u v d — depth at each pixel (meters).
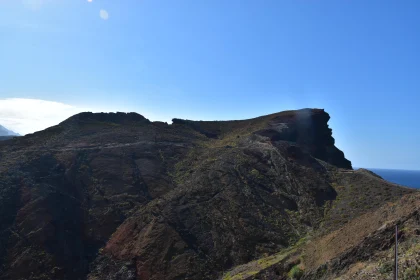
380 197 39.38
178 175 50.50
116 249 34.56
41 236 33.91
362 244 18.45
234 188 40.94
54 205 38.62
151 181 47.88
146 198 44.06
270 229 34.91
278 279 22.31
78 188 43.84
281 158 48.94
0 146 53.06
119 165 50.38
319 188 43.16
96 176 46.72
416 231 16.33
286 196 41.41
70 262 32.97
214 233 33.88
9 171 42.59
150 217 36.31
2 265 31.05
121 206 41.53
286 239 33.69
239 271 27.42
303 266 22.12
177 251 31.48
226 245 32.44
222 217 35.81
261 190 41.91
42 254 32.31
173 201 38.69
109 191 44.22
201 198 39.25
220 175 44.19
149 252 31.75
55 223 36.16
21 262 31.23
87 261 34.00
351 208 37.97
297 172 46.47
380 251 17.14
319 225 35.62
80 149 52.94
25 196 38.94
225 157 50.09
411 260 14.02
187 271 29.50
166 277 29.31
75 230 37.09
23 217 36.03
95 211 40.22
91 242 36.50
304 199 40.66
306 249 25.12
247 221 35.25
